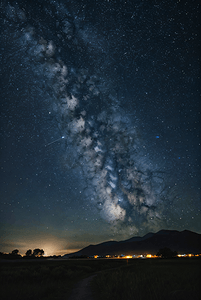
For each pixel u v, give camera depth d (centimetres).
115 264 5653
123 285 1362
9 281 1781
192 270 2223
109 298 1179
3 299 1120
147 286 1252
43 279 2019
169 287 1186
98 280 1909
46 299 1198
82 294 1370
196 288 1084
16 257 9262
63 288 1619
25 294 1232
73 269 3734
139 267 3559
